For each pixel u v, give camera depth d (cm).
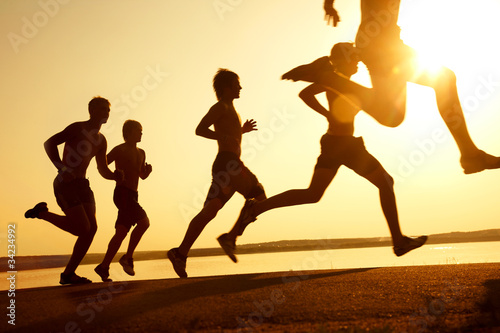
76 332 323
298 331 300
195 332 308
